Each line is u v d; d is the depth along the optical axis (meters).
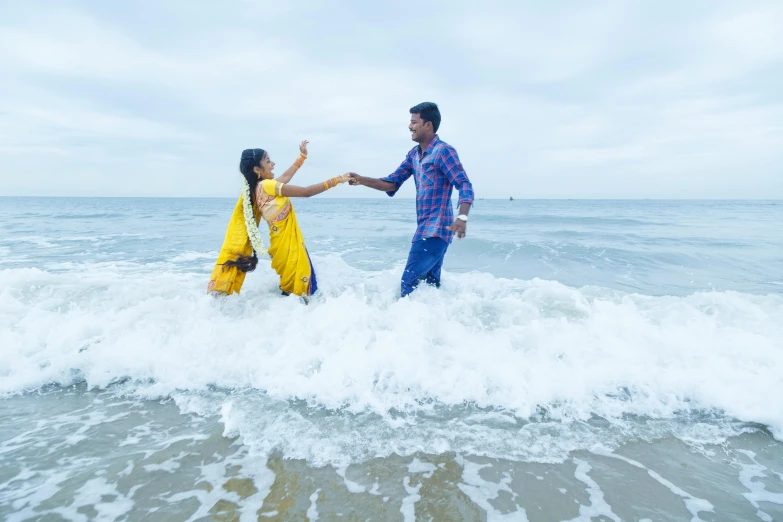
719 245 11.06
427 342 3.20
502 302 4.11
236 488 1.95
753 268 7.57
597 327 3.37
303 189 3.90
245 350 3.09
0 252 8.90
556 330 3.40
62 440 2.30
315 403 2.64
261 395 2.73
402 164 4.47
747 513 1.81
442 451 2.22
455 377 2.79
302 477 2.03
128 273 6.28
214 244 10.38
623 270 7.41
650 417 2.52
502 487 1.97
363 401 2.62
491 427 2.43
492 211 37.28
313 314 3.51
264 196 3.86
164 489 1.94
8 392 2.80
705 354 2.95
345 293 3.86
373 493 1.93
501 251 9.38
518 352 3.05
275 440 2.30
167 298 4.20
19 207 42.47
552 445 2.28
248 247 4.11
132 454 2.18
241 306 3.99
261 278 4.75
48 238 11.82
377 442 2.29
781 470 2.09
